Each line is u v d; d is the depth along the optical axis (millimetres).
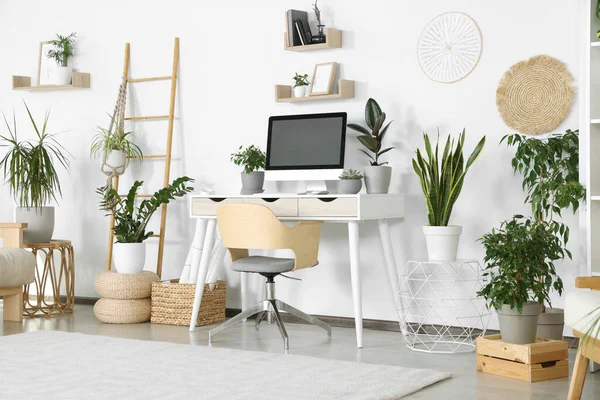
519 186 5988
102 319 6652
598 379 5086
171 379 5020
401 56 6348
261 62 6844
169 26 7199
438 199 5906
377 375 5078
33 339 5973
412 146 6320
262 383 4938
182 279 6766
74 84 7430
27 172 6984
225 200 6305
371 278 6465
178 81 7176
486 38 6086
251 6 6875
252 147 6547
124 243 6703
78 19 7574
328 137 6336
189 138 7137
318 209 5957
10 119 7875
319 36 6535
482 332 6105
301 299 6703
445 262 5750
